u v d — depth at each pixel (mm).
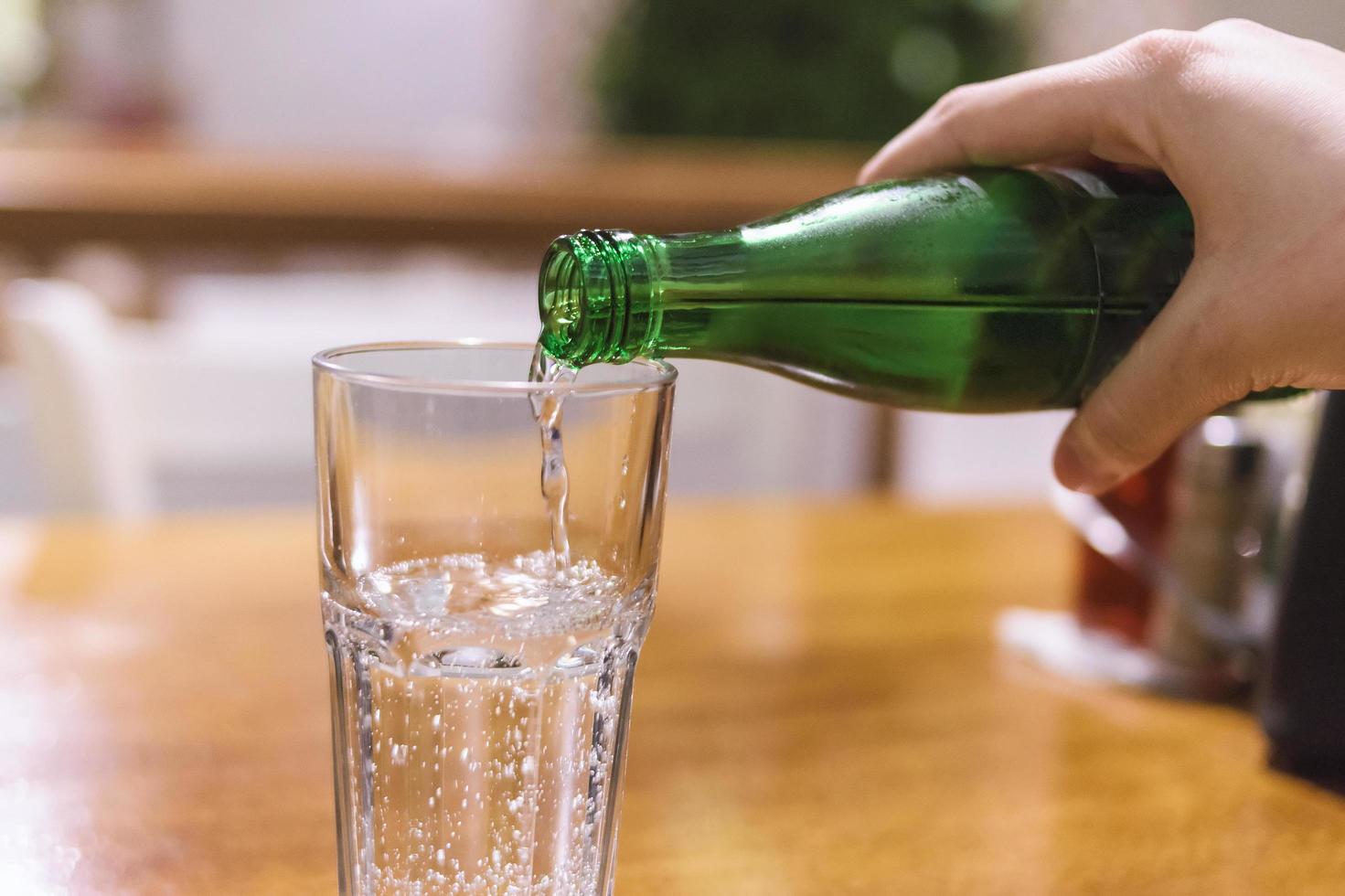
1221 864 417
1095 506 539
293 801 432
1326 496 448
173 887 390
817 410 940
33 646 531
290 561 634
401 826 361
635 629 366
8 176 850
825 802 443
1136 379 390
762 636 568
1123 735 493
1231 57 377
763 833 425
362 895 367
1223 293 374
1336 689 454
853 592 620
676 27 1487
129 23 2174
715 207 1028
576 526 354
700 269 382
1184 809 445
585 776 366
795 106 1485
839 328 406
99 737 465
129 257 1051
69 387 678
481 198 950
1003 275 407
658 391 353
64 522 677
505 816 362
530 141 2359
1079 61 400
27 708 483
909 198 411
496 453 348
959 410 437
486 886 364
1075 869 412
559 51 2285
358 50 2432
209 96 2320
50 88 2051
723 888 399
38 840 408
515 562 352
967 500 811
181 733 469
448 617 351
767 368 416
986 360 413
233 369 739
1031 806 444
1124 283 413
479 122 2516
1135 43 390
